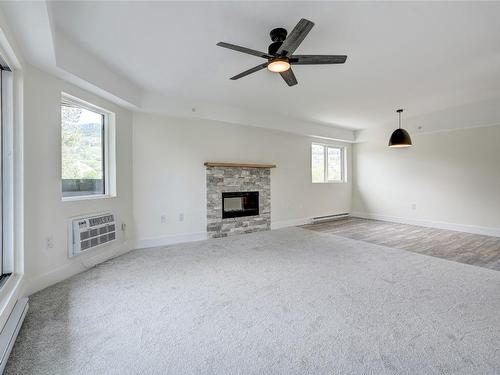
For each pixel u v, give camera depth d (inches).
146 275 117.3
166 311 85.0
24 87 95.8
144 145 167.3
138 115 165.6
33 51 89.7
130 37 100.2
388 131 255.4
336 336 71.4
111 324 77.4
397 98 177.0
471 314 82.7
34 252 100.3
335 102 185.0
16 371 58.4
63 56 100.8
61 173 114.0
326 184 277.3
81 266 122.9
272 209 232.1
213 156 196.4
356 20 88.7
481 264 132.2
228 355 63.9
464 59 119.2
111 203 144.4
